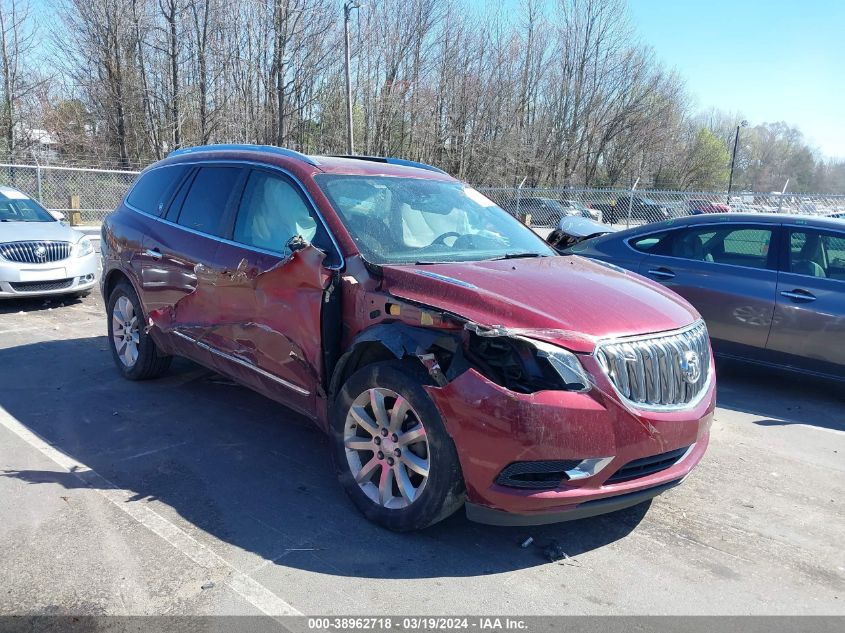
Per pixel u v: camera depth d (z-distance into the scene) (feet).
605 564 10.72
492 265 12.53
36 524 11.16
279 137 129.29
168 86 124.36
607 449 9.89
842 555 11.37
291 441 15.14
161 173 18.08
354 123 146.61
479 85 155.94
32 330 24.85
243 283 13.58
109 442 14.71
